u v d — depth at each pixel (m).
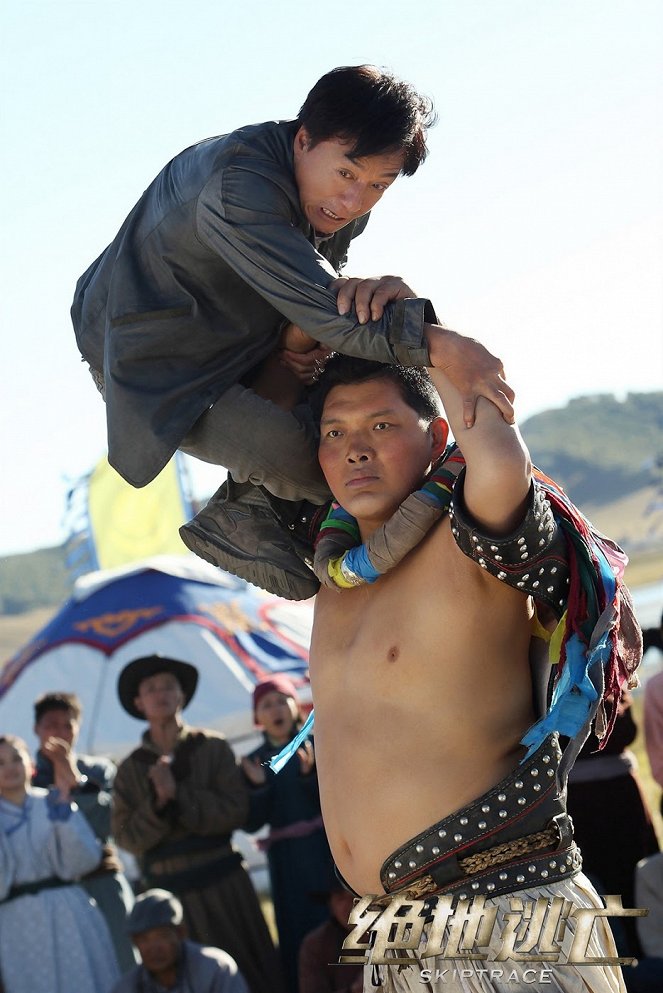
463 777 2.53
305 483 2.88
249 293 2.87
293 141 2.77
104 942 7.44
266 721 7.57
